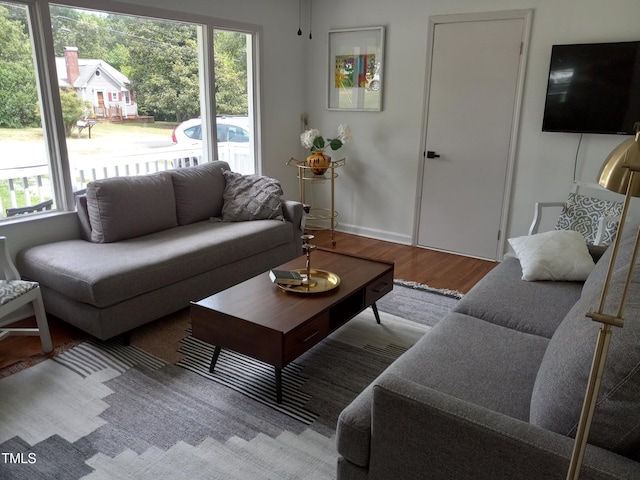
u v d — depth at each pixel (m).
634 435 1.09
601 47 3.40
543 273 2.51
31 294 2.47
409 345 2.78
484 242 4.34
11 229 2.95
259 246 3.51
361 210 5.01
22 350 2.66
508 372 1.71
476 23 3.93
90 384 2.36
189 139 4.21
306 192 5.38
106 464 1.85
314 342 2.29
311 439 2.01
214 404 2.22
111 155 3.62
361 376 2.46
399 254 4.48
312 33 4.88
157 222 3.39
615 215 3.31
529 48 3.77
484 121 4.09
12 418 2.10
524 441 1.13
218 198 3.86
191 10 3.82
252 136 4.74
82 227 3.24
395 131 4.57
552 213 3.97
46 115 3.11
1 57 2.86
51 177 3.21
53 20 3.10
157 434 2.02
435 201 4.51
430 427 1.26
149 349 2.70
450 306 3.33
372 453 1.40
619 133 3.47
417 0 4.17
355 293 2.55
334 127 4.99
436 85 4.24
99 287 2.51
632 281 1.42
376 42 4.47
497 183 4.15
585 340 1.21
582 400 1.15
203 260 3.07
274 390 2.33
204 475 1.81
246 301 2.38
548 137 3.85
